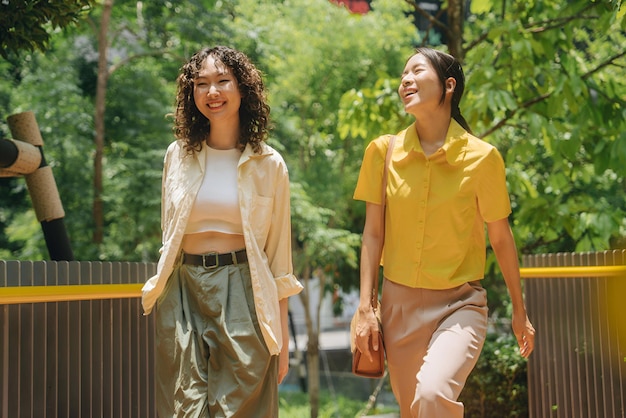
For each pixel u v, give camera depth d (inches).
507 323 496.4
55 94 606.2
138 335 211.6
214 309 147.6
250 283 150.6
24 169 250.7
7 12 221.1
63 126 599.5
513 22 317.1
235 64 154.4
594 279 225.1
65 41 602.9
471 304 161.6
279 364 157.3
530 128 301.6
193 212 150.6
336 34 586.9
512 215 406.6
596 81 332.8
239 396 145.6
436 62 166.7
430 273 162.6
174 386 147.9
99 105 608.4
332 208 593.6
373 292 168.9
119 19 644.1
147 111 625.9
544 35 323.3
